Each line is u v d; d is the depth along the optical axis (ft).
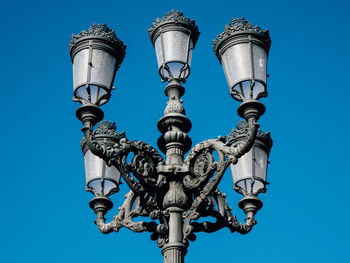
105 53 21.77
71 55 22.11
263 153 25.73
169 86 23.22
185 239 21.61
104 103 21.88
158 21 23.29
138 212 23.82
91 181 26.21
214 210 23.11
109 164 21.20
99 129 27.17
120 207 24.43
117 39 22.11
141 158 22.13
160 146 23.59
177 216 21.88
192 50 23.58
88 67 21.39
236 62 21.06
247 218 25.07
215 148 21.54
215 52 22.08
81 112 20.89
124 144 21.65
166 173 22.21
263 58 21.31
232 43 21.30
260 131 25.73
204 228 23.02
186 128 23.30
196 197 22.22
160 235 21.95
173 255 21.21
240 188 25.48
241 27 21.26
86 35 21.75
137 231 23.59
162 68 23.07
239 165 25.55
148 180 21.86
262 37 21.36
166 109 23.26
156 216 22.03
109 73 21.72
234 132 25.66
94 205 25.67
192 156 22.18
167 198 22.03
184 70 22.97
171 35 23.02
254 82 20.74
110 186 26.35
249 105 20.48
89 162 26.58
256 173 25.34
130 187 21.66
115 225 24.20
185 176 22.18
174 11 23.22
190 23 23.27
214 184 21.33
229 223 23.75
